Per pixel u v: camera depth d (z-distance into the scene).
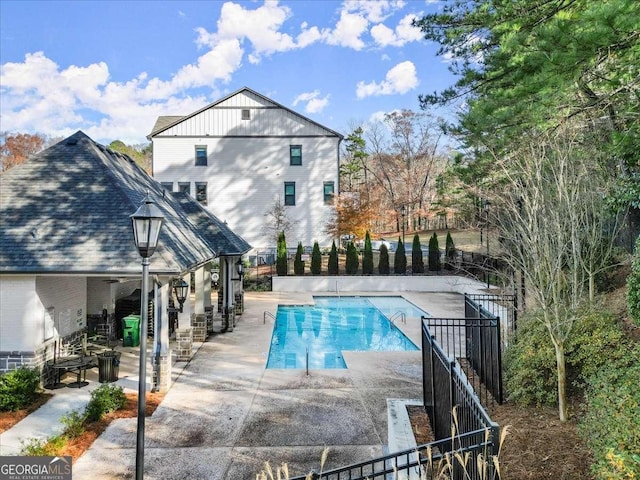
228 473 5.50
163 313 8.66
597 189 7.53
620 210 7.76
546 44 5.35
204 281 13.52
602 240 8.39
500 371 6.30
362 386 8.69
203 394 8.32
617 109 7.71
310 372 9.69
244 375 9.48
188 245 10.52
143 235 5.24
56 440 6.18
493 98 7.34
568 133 7.64
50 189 9.91
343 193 29.31
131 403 7.85
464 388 4.32
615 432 3.48
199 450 6.09
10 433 6.68
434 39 10.14
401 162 39.81
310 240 28.64
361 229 26.42
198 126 28.59
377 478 5.33
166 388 8.56
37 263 8.36
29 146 45.31
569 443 4.61
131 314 12.71
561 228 6.39
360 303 20.70
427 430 6.03
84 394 8.37
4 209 9.39
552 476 4.02
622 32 4.86
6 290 8.63
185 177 28.62
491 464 3.30
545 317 5.52
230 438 6.45
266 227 28.55
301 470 5.55
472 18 9.12
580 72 5.70
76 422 6.70
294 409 7.54
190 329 10.71
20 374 7.79
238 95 28.64
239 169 28.64
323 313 18.86
